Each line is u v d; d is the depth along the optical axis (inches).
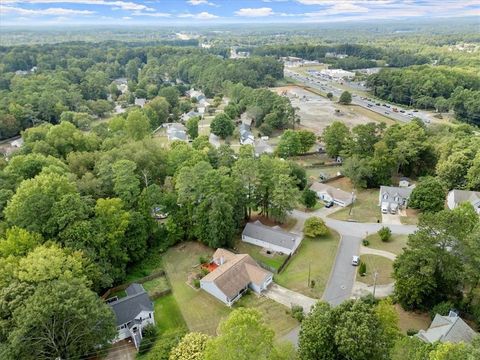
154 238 2389.3
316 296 1971.0
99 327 1470.2
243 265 2074.3
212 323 1787.6
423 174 3481.8
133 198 2369.6
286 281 2094.0
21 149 3265.3
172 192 2615.7
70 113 5191.9
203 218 2303.2
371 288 2023.9
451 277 1699.1
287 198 2536.9
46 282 1472.7
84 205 2020.2
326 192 3100.4
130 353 1616.6
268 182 2605.8
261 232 2448.3
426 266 1713.8
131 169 2456.9
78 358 1467.8
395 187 3083.2
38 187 2049.7
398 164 3464.6
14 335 1289.4
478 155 2947.8
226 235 2327.8
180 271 2178.9
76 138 3403.1
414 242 1774.1
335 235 2586.1
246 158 2778.1
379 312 1477.6
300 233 2591.0
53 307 1330.0
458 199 2775.6
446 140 3454.7
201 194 2316.7
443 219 1718.8
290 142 3986.2
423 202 2780.5
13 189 2450.8
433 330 1499.8
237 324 1196.5
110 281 1889.8
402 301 1812.3
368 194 3248.0
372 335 1228.5
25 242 1764.3
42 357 1392.7
